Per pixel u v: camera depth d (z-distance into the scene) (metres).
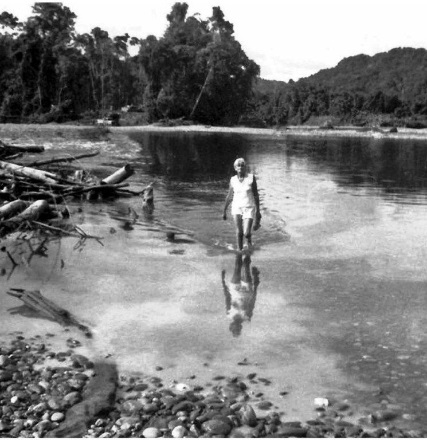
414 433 4.53
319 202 16.23
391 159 35.38
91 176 19.48
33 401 4.92
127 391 5.16
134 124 95.00
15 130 44.16
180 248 10.66
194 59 101.25
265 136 73.06
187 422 4.64
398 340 6.40
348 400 5.07
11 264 9.41
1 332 6.45
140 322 6.88
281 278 8.75
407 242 11.20
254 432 4.50
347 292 8.07
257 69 109.31
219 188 19.06
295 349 6.14
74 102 92.12
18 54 87.06
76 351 6.00
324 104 146.00
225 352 6.04
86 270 9.11
